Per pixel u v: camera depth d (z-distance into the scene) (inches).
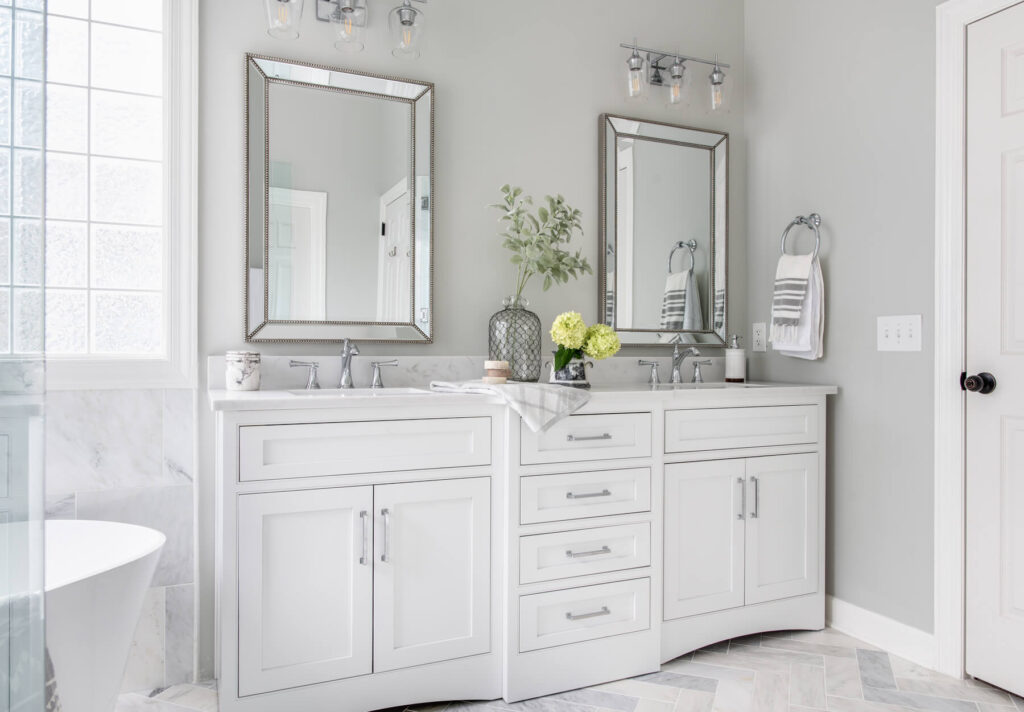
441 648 73.5
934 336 84.7
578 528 79.3
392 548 71.2
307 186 85.9
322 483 68.0
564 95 102.4
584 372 90.2
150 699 75.9
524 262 95.1
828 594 99.3
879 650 89.7
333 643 68.6
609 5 106.0
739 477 89.7
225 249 82.4
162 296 80.4
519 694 75.9
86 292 80.4
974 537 80.6
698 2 113.3
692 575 86.5
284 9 76.7
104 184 81.3
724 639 88.7
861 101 95.0
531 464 76.7
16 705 30.9
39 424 32.0
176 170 80.0
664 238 108.8
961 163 82.1
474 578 75.0
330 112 87.0
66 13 79.4
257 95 83.3
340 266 87.4
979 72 80.4
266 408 65.1
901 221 89.3
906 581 87.9
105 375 76.8
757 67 113.7
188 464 80.5
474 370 95.1
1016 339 76.7
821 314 99.4
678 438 85.7
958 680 81.0
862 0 95.0
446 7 94.6
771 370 110.7
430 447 73.0
